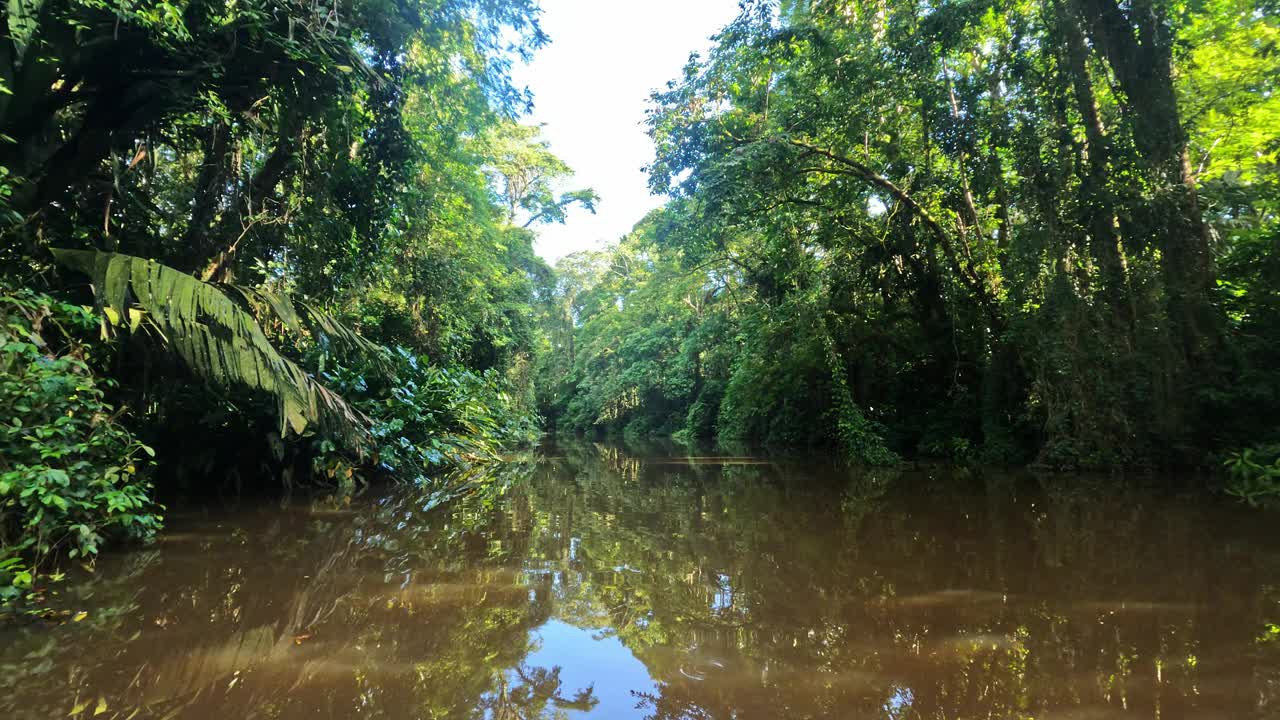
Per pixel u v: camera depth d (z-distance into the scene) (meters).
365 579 3.27
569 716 1.73
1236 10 9.25
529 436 24.20
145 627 2.48
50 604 2.75
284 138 6.61
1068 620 2.51
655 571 3.46
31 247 4.70
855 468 9.94
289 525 4.80
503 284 18.92
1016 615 2.59
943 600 2.82
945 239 11.51
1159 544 3.80
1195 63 9.17
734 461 12.13
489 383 13.04
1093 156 8.39
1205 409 7.53
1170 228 7.76
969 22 9.38
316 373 7.05
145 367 5.20
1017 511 5.21
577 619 2.66
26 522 3.23
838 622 2.57
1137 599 2.74
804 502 6.14
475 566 3.57
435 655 2.25
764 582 3.21
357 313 10.10
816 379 14.38
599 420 37.25
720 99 12.23
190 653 2.22
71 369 3.85
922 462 10.70
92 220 5.73
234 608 2.74
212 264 6.51
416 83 8.29
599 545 4.17
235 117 6.14
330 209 7.45
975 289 11.28
